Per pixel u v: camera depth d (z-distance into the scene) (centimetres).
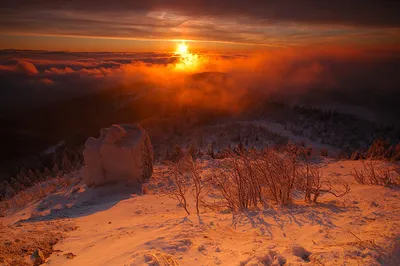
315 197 723
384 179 909
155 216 785
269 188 776
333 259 341
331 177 1097
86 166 1301
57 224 720
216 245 438
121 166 1292
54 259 459
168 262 372
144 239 495
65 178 1658
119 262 396
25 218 964
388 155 1414
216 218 623
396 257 338
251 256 372
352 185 925
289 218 576
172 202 993
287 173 729
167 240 457
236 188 783
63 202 1184
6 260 452
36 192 1479
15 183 2112
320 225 514
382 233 410
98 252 472
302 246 399
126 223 701
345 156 1616
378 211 562
